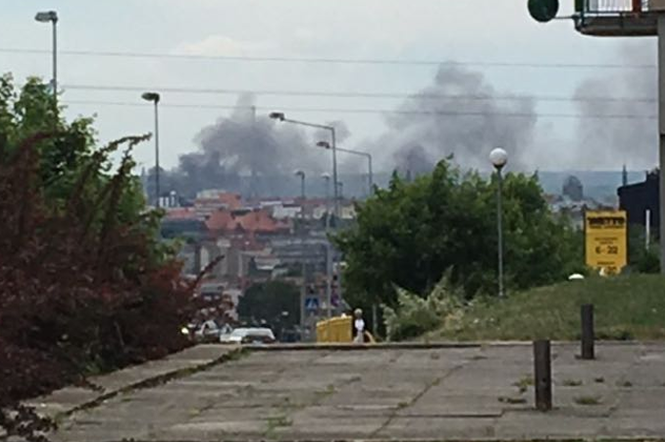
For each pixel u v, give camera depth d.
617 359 22.80
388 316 35.91
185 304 23.42
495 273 50.44
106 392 18.53
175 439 15.23
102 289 16.28
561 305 30.02
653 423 15.71
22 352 12.74
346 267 52.78
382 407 17.42
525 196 60.50
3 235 13.95
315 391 19.25
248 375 21.41
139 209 25.45
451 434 15.10
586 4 42.50
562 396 18.11
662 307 28.81
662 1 41.22
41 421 13.01
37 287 13.11
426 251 51.25
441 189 51.84
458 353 24.41
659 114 41.19
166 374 20.80
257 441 15.02
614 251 44.59
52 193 24.08
